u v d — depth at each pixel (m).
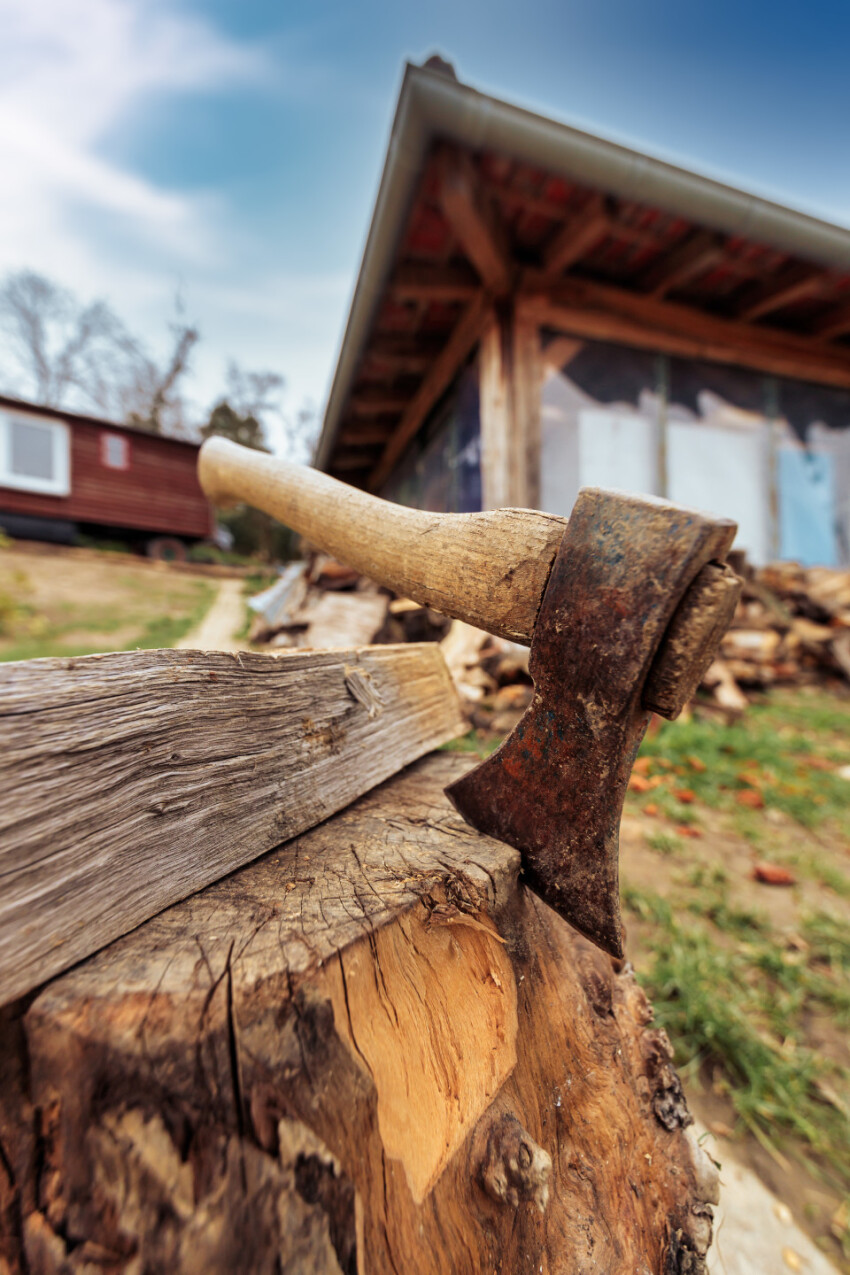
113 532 17.42
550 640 0.68
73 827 0.54
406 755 1.13
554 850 0.73
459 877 0.70
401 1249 0.52
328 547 1.12
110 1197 0.45
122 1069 0.46
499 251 4.11
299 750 0.84
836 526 6.45
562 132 3.17
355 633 4.00
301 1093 0.48
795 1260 1.06
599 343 5.25
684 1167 0.87
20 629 8.88
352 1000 0.54
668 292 5.23
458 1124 0.62
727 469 5.88
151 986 0.49
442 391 6.42
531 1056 0.75
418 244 4.32
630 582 0.61
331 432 7.99
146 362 30.39
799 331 5.86
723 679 4.25
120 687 0.60
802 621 5.41
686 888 2.12
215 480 1.71
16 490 14.43
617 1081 0.88
